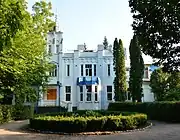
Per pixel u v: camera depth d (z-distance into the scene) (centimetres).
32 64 2259
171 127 2061
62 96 4206
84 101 4175
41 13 2494
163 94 3750
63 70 4275
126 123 1861
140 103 3164
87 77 4212
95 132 1745
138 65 3656
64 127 1780
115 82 3900
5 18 852
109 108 3578
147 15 1028
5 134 1741
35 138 1571
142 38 1071
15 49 1842
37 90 3266
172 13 970
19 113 3008
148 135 1625
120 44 3947
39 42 2422
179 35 998
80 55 4312
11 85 2367
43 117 1958
